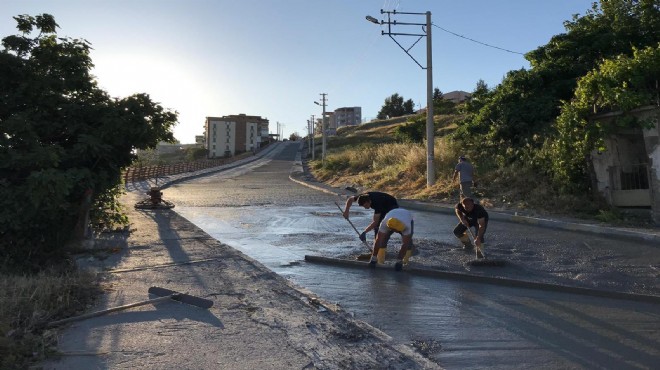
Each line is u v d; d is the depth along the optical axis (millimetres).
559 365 4270
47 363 3922
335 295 6586
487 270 7785
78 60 9961
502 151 19312
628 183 13133
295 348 4355
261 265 7695
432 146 20141
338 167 37219
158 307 5465
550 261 8344
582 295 6531
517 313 5773
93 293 5883
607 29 19953
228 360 4055
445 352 4578
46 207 8312
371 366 4043
